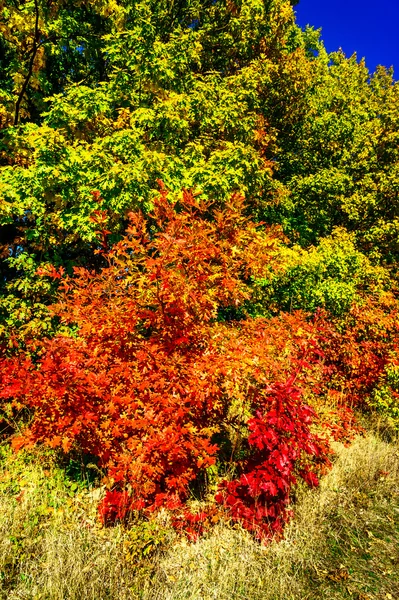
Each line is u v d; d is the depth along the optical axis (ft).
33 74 23.41
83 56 27.09
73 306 12.21
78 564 9.66
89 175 17.04
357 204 38.81
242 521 11.75
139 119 18.79
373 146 41.34
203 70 29.45
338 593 10.03
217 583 9.89
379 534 12.75
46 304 19.69
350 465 16.29
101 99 18.69
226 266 12.74
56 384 10.78
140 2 23.35
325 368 19.75
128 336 11.23
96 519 11.68
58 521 11.41
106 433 11.22
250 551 10.89
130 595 9.22
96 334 11.50
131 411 10.82
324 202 36.86
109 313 11.09
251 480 11.21
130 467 10.39
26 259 19.01
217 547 11.03
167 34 26.03
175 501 11.11
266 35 30.14
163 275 10.52
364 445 18.12
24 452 14.39
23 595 8.93
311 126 36.60
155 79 20.58
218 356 11.33
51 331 18.02
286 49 32.50
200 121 23.34
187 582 9.80
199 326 12.19
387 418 21.71
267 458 11.72
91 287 12.35
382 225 37.65
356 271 30.14
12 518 11.28
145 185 17.16
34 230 18.93
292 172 38.73
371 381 20.93
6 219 17.60
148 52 19.90
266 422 10.84
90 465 13.62
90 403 11.21
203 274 11.68
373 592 10.19
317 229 38.73
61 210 18.33
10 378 11.94
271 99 33.78
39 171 16.01
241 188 20.77
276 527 11.59
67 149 16.58
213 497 12.90
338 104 41.63
